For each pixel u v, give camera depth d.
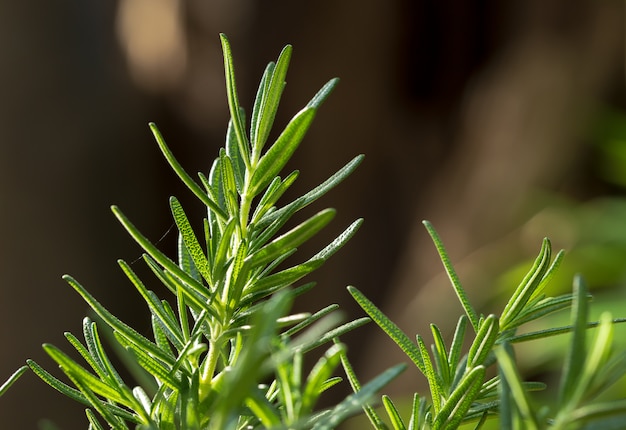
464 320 0.55
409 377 3.05
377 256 3.87
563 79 3.43
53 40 3.65
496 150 3.49
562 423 0.48
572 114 3.39
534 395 2.38
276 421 0.49
